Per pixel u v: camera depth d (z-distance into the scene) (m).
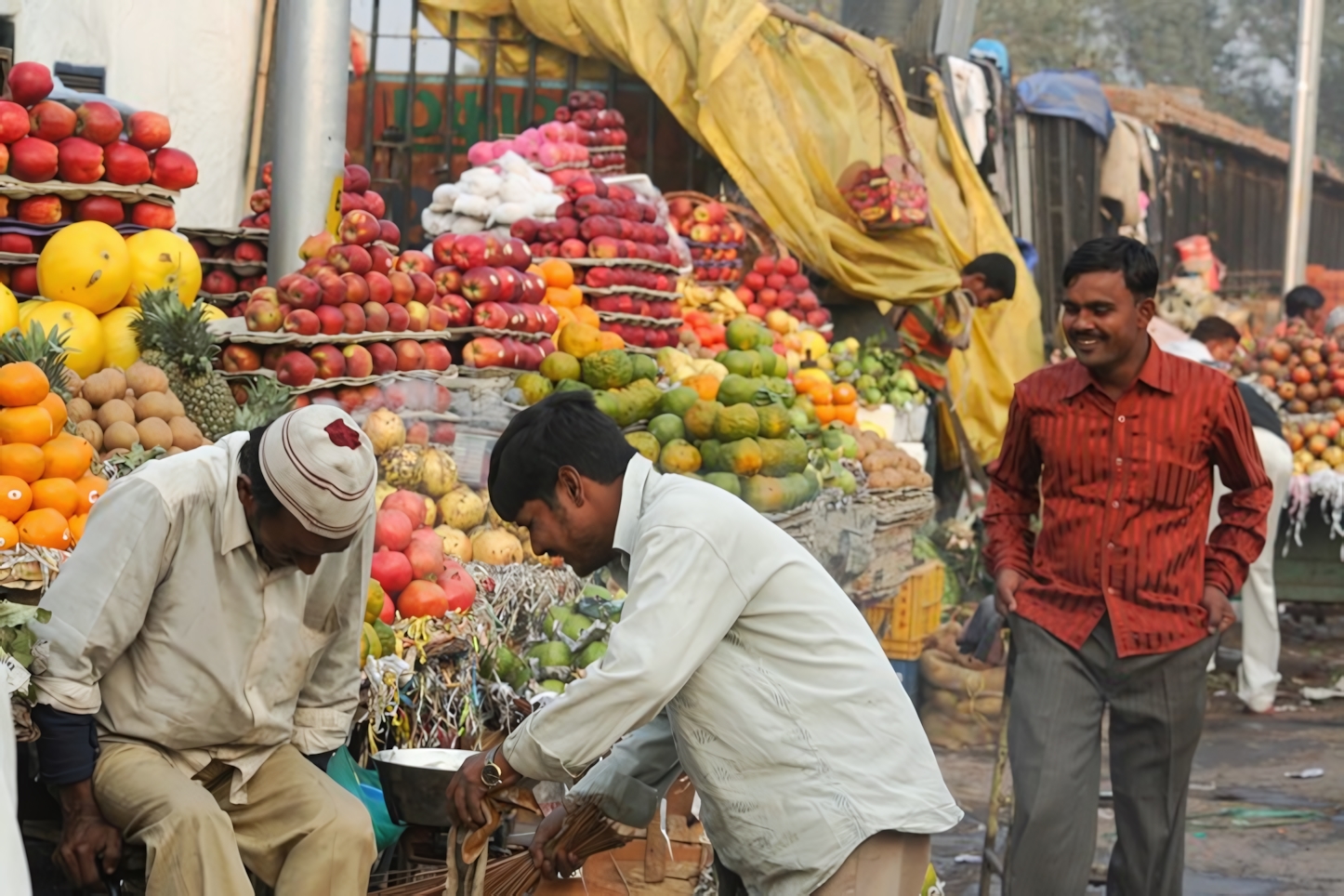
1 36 6.98
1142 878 4.12
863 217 9.27
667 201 8.92
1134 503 3.97
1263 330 17.05
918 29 11.02
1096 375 3.99
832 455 6.60
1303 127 14.53
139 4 7.39
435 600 3.92
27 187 4.29
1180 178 16.08
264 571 2.86
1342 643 10.15
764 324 8.82
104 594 2.70
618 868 3.73
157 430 3.72
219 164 7.78
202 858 2.68
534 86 9.66
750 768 2.52
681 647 2.42
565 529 2.57
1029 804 3.94
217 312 5.05
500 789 2.60
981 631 6.18
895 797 2.52
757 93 9.04
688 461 5.32
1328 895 5.12
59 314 4.13
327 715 3.12
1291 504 9.06
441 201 7.00
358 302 4.86
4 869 2.15
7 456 3.03
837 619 2.55
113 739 2.85
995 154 11.09
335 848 2.90
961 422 9.86
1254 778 6.70
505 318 5.48
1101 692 4.04
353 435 2.72
